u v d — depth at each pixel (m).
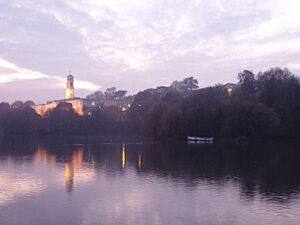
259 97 180.62
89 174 71.75
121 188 58.03
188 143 157.38
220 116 171.50
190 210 45.50
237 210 45.38
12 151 125.12
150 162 90.19
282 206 47.06
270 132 161.38
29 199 51.09
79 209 46.16
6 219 42.31
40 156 107.25
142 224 40.56
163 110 185.62
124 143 165.62
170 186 59.44
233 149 123.00
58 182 63.19
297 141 158.88
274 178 66.38
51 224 40.69
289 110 173.38
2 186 59.72
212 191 55.72
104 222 41.22
